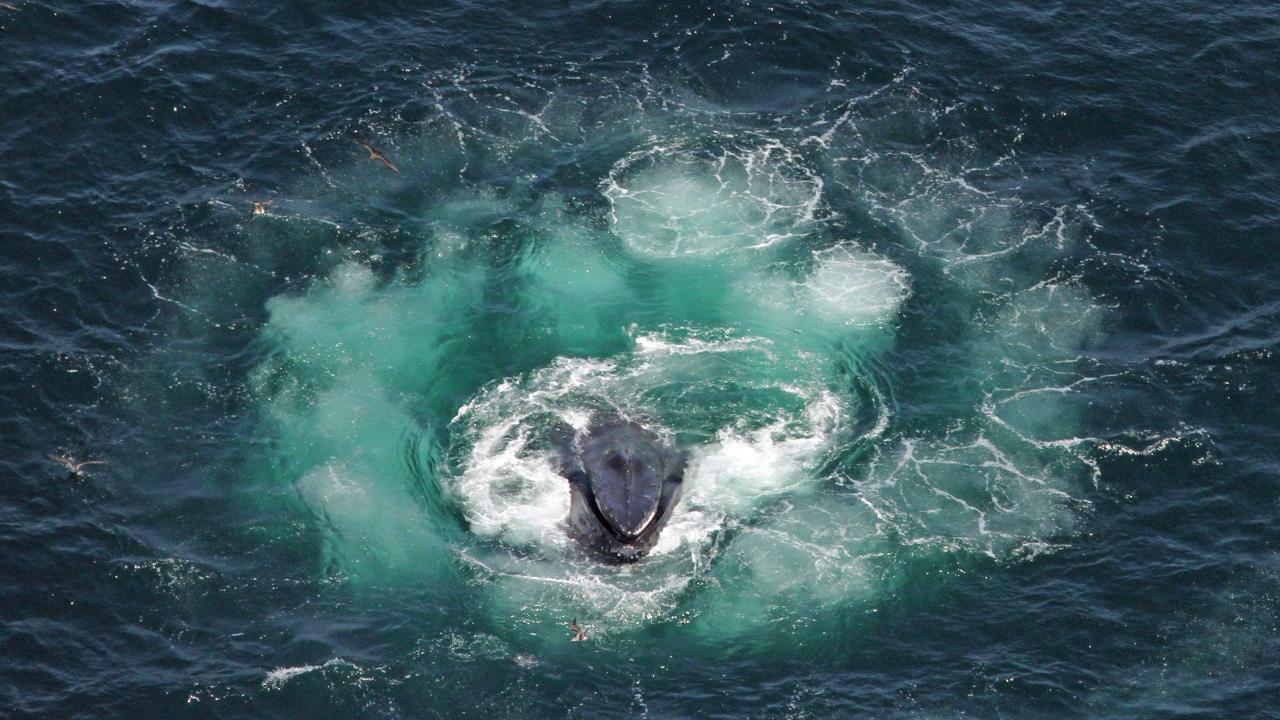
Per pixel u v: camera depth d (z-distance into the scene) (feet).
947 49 416.05
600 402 333.62
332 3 417.28
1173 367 343.46
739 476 319.06
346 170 381.19
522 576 298.76
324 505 311.47
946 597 297.53
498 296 357.00
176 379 333.83
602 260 366.63
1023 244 371.15
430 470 319.06
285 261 360.28
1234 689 282.15
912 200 382.83
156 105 387.96
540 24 419.54
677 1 424.05
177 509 308.81
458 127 392.47
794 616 293.02
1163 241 370.73
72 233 358.84
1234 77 409.28
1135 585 299.58
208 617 289.74
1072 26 422.82
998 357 346.95
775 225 376.27
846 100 404.98
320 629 287.48
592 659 284.20
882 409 335.06
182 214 366.43
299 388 334.85
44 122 380.58
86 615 288.92
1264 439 328.90
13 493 308.60
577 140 393.70
